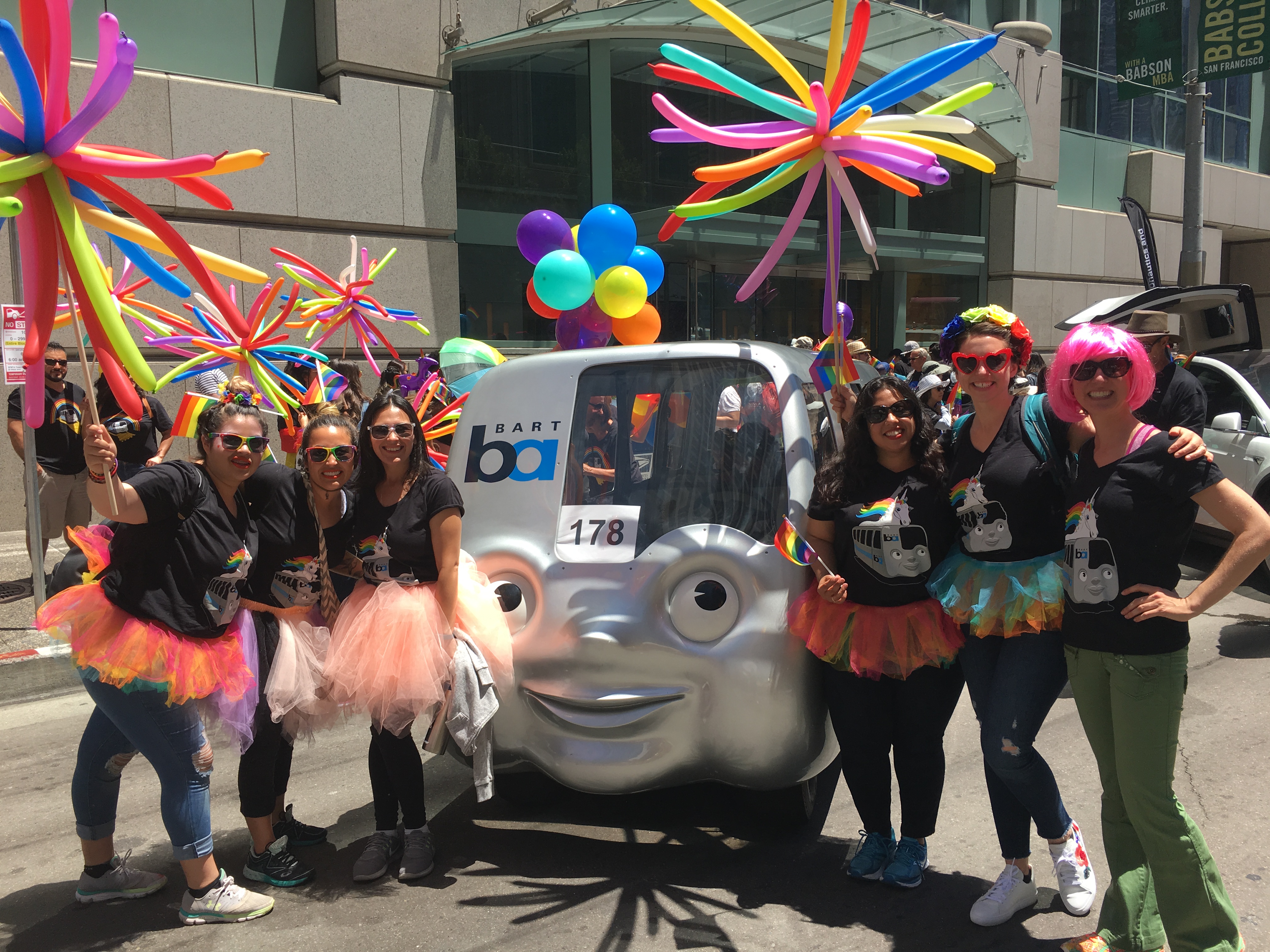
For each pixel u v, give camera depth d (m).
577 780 3.27
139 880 3.24
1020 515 2.76
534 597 3.34
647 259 4.63
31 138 2.36
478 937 2.93
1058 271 17.58
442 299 11.02
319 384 6.21
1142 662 2.42
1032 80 16.55
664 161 13.25
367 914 3.09
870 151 3.22
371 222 10.43
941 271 17.09
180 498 2.82
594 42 12.41
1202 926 2.46
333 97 10.24
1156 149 19.95
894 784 4.12
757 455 3.30
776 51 3.24
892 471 3.06
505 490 3.48
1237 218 21.77
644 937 2.90
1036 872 3.26
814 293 16.48
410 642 3.03
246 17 9.88
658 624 3.17
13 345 6.11
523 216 12.05
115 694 2.85
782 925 2.96
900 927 2.93
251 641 3.10
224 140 9.44
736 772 3.20
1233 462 7.40
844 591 3.00
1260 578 7.33
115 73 2.30
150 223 2.52
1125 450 2.46
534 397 3.58
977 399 2.87
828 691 3.19
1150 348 5.12
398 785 3.30
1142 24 13.12
